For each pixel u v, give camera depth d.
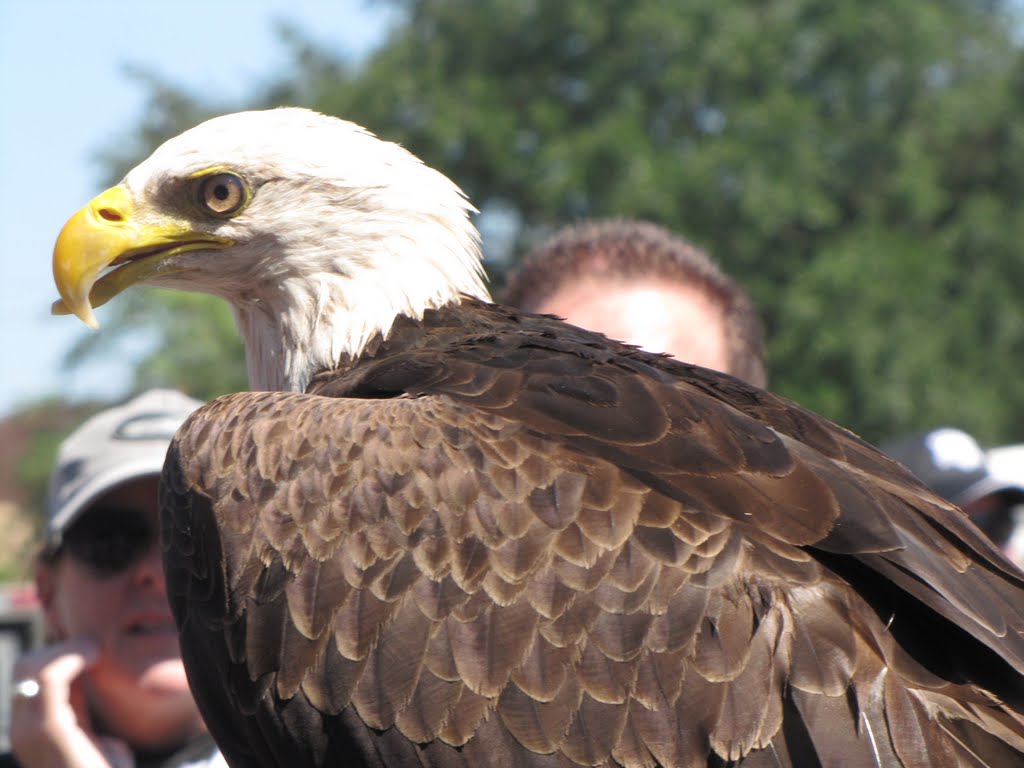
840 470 5.80
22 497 39.59
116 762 8.07
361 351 7.18
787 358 34.38
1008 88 40.66
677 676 5.25
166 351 34.91
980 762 5.08
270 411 6.29
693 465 5.64
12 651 12.20
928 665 5.25
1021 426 36.88
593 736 5.29
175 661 8.20
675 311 8.45
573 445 5.76
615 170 35.62
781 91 37.56
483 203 38.12
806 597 5.30
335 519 5.84
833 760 5.06
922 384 33.88
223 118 7.45
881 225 37.22
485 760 5.40
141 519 8.22
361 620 5.67
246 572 5.95
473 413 5.97
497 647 5.46
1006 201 40.56
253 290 7.45
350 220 7.25
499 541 5.57
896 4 38.53
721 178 35.84
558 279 8.73
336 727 5.67
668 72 36.78
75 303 7.39
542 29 38.44
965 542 5.72
